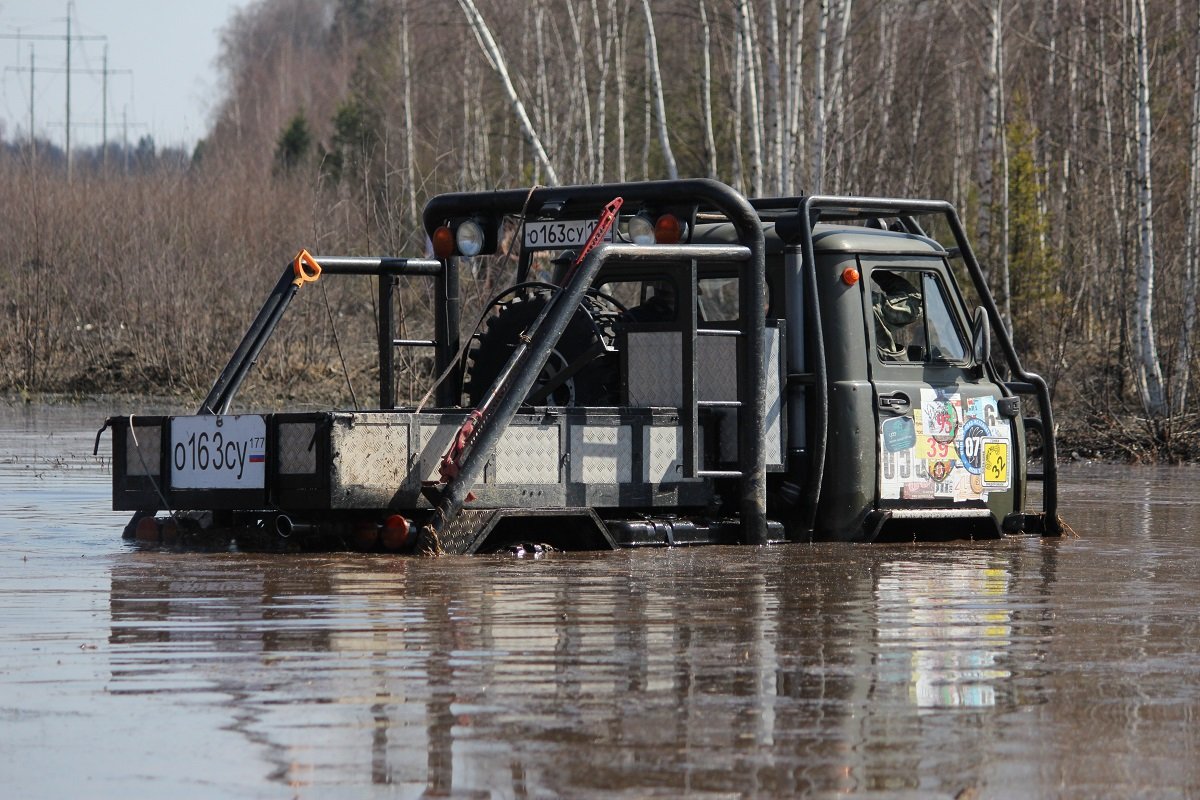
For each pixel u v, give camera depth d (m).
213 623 9.36
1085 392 40.69
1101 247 52.16
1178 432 32.56
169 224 56.72
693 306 13.95
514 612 9.86
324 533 12.95
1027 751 6.62
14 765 6.33
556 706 7.30
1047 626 9.62
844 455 14.64
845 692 7.66
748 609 10.14
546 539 13.59
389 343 15.98
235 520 13.37
